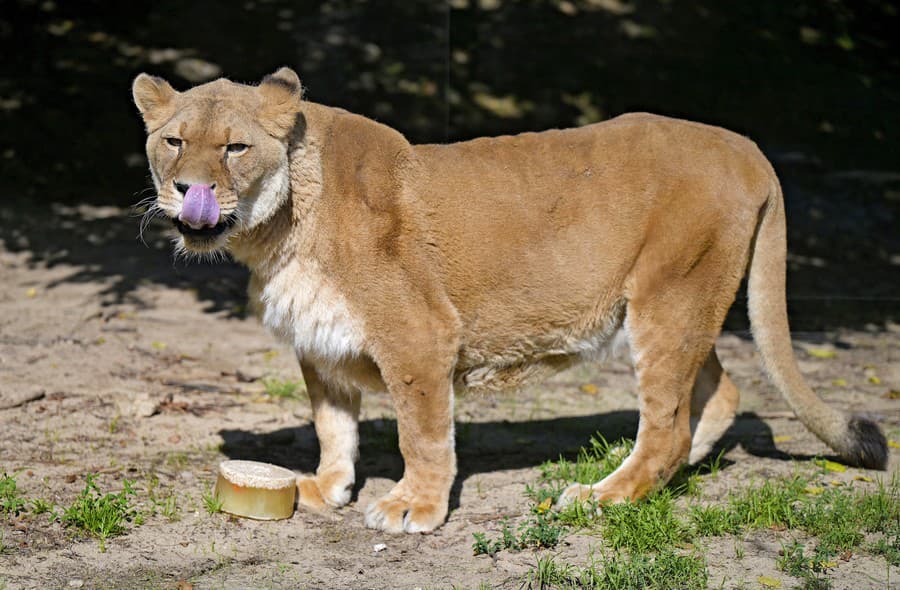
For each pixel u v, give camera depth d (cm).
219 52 2298
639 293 830
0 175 2023
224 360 1279
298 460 970
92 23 2377
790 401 917
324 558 767
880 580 736
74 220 1873
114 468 913
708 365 932
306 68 2264
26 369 1191
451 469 821
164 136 754
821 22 2450
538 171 828
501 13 2452
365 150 805
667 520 796
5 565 725
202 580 724
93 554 752
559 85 2320
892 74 2369
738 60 2373
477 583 727
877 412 1153
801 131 2236
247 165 749
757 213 848
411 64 2281
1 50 2308
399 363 795
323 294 797
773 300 892
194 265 1702
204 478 905
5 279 1582
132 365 1234
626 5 2477
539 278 822
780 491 876
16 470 891
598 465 927
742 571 747
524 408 1159
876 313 1611
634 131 846
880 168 2153
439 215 805
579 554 770
